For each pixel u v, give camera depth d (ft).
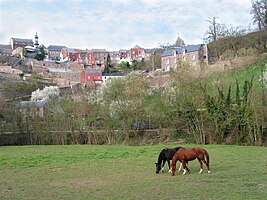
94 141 155.94
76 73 449.89
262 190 44.29
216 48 289.53
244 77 157.89
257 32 263.29
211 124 134.92
